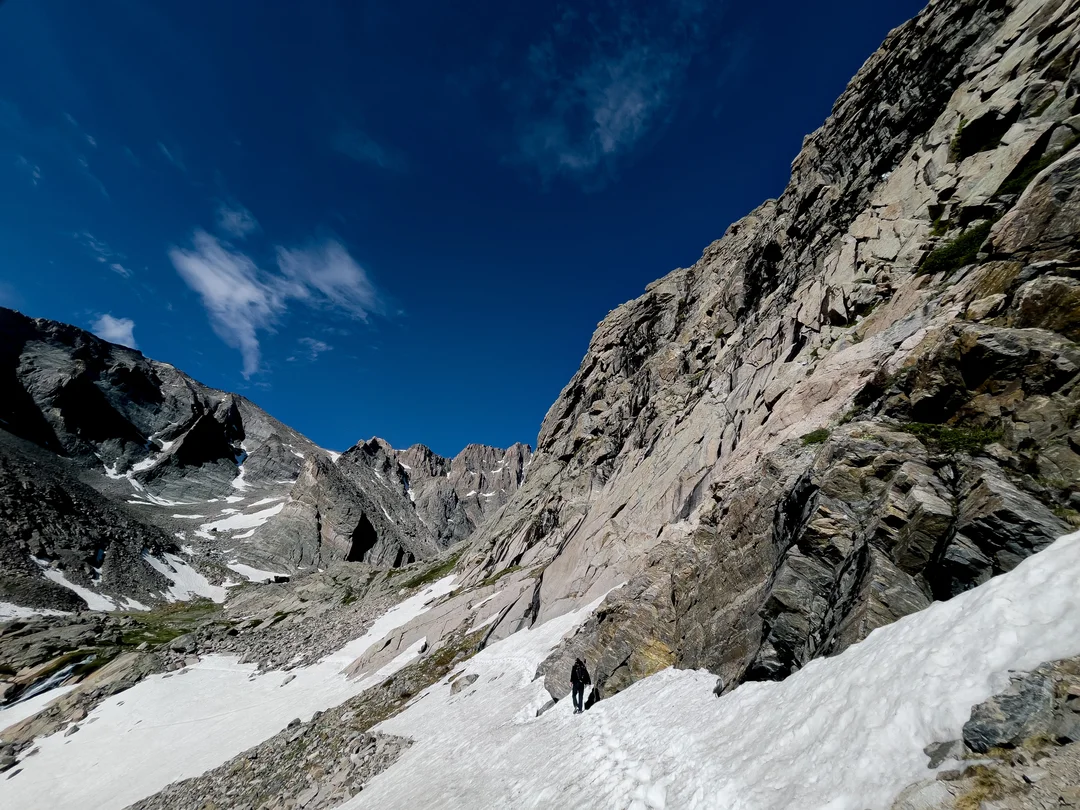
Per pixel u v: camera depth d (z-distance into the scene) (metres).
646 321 85.56
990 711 6.38
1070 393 10.27
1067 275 11.86
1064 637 6.50
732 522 18.69
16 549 118.50
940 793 6.09
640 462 51.66
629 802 11.43
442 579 88.19
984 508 9.72
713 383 45.78
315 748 34.38
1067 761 5.45
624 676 20.34
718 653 16.17
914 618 9.29
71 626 92.56
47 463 175.75
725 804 8.88
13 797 45.88
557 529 65.31
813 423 21.58
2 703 66.50
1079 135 19.27
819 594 12.82
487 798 16.58
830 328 29.00
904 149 33.19
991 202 21.81
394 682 43.53
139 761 46.75
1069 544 7.68
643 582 24.70
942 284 20.89
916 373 14.70
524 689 27.09
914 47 35.19
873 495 13.02
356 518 198.12
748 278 52.06
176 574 145.62
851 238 31.75
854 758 7.50
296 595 109.69
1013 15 27.42
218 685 63.03
